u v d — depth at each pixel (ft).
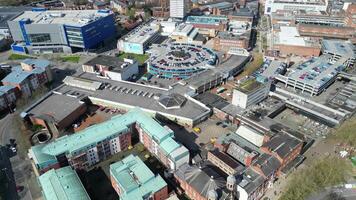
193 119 650.02
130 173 482.28
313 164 554.87
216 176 485.56
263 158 511.81
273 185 514.27
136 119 605.73
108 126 580.71
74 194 443.73
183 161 533.14
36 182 521.65
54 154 511.81
